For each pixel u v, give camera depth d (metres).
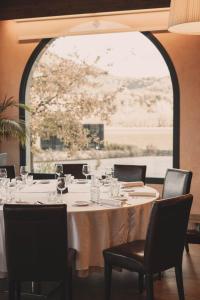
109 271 3.50
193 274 4.39
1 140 7.18
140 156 7.03
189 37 6.30
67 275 3.16
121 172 5.38
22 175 4.64
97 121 7.17
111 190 3.99
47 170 7.43
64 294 3.17
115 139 7.12
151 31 6.47
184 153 6.43
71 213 3.43
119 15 6.56
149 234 3.21
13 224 3.06
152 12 6.41
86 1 6.39
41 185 4.68
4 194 4.03
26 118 7.18
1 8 6.78
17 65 7.08
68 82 7.22
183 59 6.35
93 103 7.15
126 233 3.67
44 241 3.07
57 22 6.84
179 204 3.31
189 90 6.35
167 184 4.88
